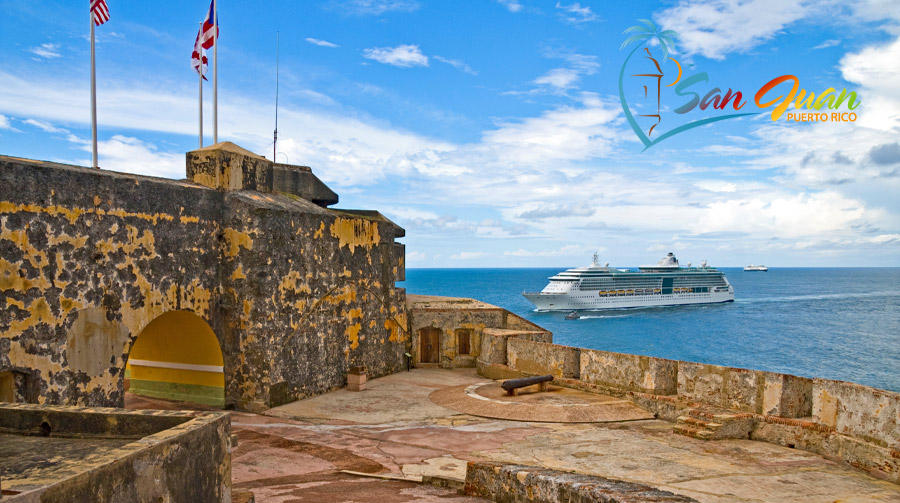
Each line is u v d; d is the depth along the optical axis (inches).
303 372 799.7
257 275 727.7
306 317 805.9
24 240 508.7
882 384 2568.9
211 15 843.4
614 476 483.8
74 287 550.9
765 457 543.2
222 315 740.0
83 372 557.9
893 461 479.8
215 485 272.7
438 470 502.6
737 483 464.8
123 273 602.2
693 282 5644.7
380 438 615.5
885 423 494.6
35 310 516.7
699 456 546.3
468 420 694.5
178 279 673.0
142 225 624.7
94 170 594.9
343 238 892.6
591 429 651.5
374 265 973.8
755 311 5408.5
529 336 1015.6
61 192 539.8
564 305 4948.3
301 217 796.0
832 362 3065.9
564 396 781.9
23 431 282.4
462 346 1099.9
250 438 606.5
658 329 4160.9
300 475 478.6
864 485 466.0
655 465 517.3
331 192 1074.7
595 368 812.6
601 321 4522.6
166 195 656.4
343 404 773.9
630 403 740.0
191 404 749.9
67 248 544.7
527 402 744.3
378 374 981.8
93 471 205.0
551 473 343.3
